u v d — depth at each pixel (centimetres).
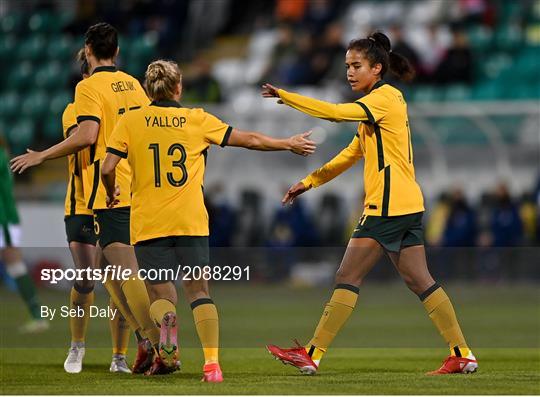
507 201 6188
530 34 7969
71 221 2742
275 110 6581
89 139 2575
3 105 8125
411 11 8188
